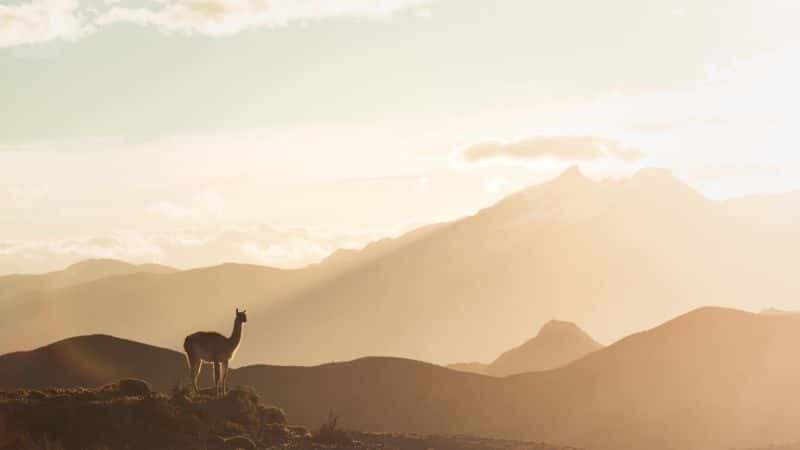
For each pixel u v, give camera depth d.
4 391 63.16
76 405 57.84
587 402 176.50
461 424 166.12
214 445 57.22
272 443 61.16
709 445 157.12
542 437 164.00
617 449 157.62
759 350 187.38
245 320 64.19
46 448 52.38
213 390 64.75
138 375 147.00
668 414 169.12
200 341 63.34
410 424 163.38
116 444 55.66
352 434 83.50
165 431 57.34
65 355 149.62
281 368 176.88
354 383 172.88
